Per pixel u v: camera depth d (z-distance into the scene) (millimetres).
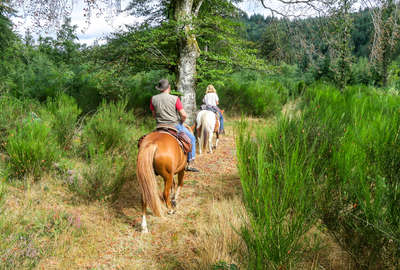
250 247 2451
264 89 13211
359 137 2992
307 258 2799
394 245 2229
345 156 2781
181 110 4250
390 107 4840
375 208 2195
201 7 10719
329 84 9102
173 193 5070
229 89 13445
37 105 7562
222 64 10133
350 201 2648
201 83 9594
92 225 3762
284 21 10148
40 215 3750
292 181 2346
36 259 2877
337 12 7832
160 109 4227
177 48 9828
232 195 4910
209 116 7371
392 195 2172
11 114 5777
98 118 6473
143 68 9977
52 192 4461
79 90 11844
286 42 10281
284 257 2301
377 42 7027
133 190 5059
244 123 3678
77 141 6406
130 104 10633
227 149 8227
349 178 2631
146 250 3346
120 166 5223
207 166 6652
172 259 3172
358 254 2527
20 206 3832
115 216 4113
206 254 3080
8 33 11758
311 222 2467
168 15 10359
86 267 2957
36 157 4676
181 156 4152
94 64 9781
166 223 4008
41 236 3332
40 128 5273
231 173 6145
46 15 6477
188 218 4160
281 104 12773
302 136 3826
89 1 6449
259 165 2447
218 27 9016
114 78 9188
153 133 4051
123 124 6547
